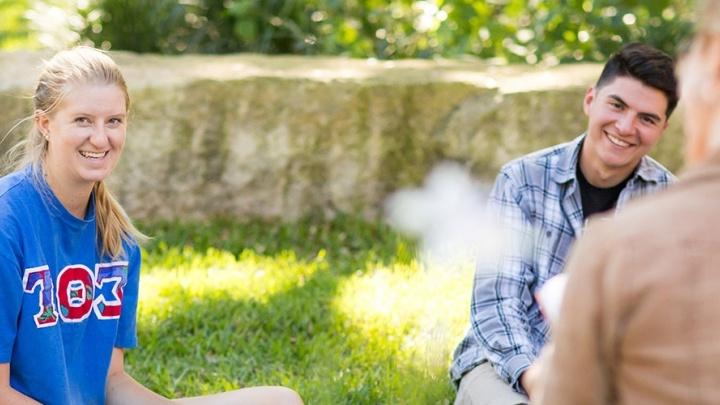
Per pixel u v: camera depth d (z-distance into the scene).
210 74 6.32
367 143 6.35
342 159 6.36
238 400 3.17
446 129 6.35
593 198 3.38
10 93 5.99
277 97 6.29
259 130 6.30
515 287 3.31
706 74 1.41
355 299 5.07
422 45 8.37
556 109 6.22
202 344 4.60
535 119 6.23
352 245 6.07
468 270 5.43
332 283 5.26
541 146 6.24
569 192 3.33
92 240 3.00
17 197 2.85
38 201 2.88
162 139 6.22
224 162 6.31
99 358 3.06
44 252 2.87
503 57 7.95
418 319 4.85
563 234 3.34
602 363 1.44
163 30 8.91
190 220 6.29
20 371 2.89
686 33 7.76
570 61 7.80
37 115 2.91
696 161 1.44
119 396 3.17
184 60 6.84
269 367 4.44
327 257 5.86
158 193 6.26
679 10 8.02
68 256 2.94
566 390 1.46
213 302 4.94
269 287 5.18
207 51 8.94
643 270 1.37
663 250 1.37
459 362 3.49
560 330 1.47
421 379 4.09
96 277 3.02
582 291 1.43
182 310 4.84
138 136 6.20
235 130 6.30
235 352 4.57
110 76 2.91
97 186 2.99
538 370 1.61
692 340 1.34
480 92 6.35
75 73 2.87
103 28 8.82
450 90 6.35
